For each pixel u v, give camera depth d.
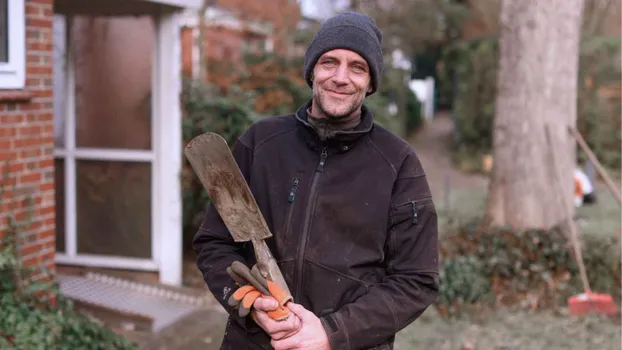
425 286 1.97
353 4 20.03
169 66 5.57
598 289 5.90
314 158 2.04
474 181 14.03
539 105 6.49
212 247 2.10
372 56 1.97
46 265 4.17
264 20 11.77
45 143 4.12
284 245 1.99
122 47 5.62
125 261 5.76
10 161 3.88
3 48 3.82
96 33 5.63
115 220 5.77
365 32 1.98
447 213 9.55
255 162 2.09
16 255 3.84
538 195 6.52
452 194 11.95
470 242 6.27
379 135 2.07
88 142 5.74
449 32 21.14
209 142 2.00
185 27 8.46
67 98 5.65
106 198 5.76
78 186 5.76
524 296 5.79
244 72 8.27
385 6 20.33
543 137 6.51
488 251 6.08
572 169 6.58
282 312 1.84
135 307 5.13
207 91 6.77
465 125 16.42
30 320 3.65
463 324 5.27
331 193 1.99
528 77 6.50
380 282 2.02
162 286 5.56
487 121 16.03
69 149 5.70
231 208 1.99
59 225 5.80
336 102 1.97
